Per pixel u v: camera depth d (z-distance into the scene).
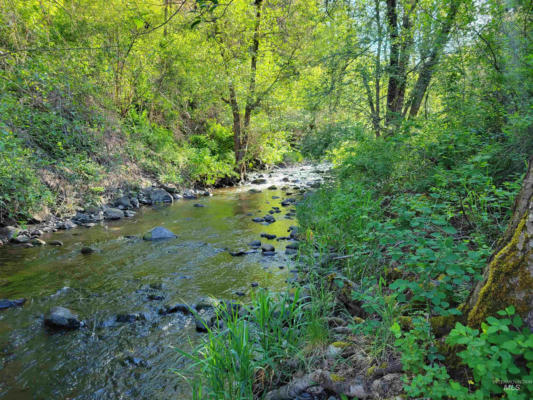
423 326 2.11
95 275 5.27
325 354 2.72
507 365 1.52
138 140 12.59
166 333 3.70
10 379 2.97
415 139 5.55
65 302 4.39
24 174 7.32
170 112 15.05
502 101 5.25
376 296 2.90
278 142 16.03
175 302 4.33
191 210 9.97
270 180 16.09
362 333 2.89
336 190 7.20
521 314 1.73
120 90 12.64
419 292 2.25
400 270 3.58
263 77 13.59
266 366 2.75
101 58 10.43
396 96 8.06
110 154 10.48
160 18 12.16
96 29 10.84
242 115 15.74
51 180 8.52
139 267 5.59
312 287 3.80
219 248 6.52
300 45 12.76
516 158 4.09
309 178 16.31
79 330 3.76
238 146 15.13
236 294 4.53
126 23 11.14
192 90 14.20
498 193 3.45
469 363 1.59
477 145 4.80
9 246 6.55
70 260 5.89
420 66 6.97
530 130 4.03
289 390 2.42
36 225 7.64
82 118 9.45
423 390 1.72
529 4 4.60
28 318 4.00
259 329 3.12
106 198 9.73
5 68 6.88
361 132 7.45
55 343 3.52
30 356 3.30
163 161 12.99
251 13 12.73
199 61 13.13
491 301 1.87
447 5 6.07
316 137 9.02
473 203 4.02
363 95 8.41
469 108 5.17
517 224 1.85
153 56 12.28
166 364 3.17
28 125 7.68
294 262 5.60
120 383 2.92
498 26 5.23
